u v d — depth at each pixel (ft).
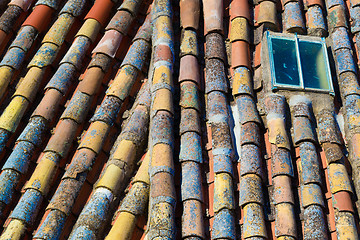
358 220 16.19
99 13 20.95
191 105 17.75
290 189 16.21
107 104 18.39
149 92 18.40
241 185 16.30
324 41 19.65
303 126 17.52
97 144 17.51
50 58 20.01
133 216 15.89
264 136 17.57
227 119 17.62
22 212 16.31
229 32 19.92
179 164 16.74
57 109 18.80
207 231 15.60
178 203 15.96
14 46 20.29
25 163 17.52
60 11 21.57
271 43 19.11
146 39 19.94
